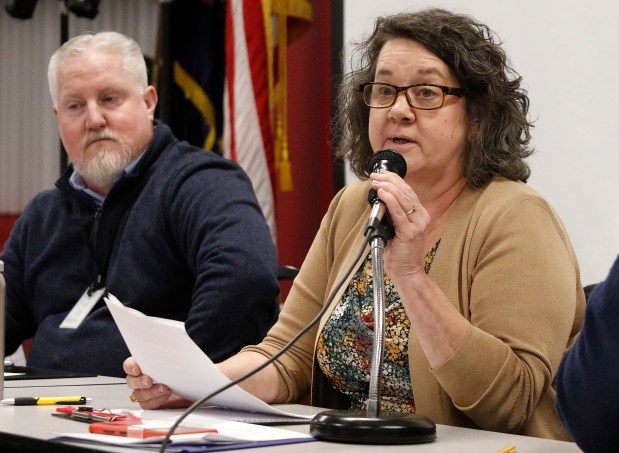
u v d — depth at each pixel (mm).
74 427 1851
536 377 2076
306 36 5676
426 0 4332
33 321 4105
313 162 5703
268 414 2057
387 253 2012
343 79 2762
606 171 3805
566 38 3908
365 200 2635
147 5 7465
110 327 3580
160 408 2170
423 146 2361
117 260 3689
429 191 2443
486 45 2439
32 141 7691
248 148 5148
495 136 2428
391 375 2334
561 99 3924
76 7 4988
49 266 3883
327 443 1690
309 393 2627
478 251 2283
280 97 5305
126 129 3801
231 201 3598
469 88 2410
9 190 7672
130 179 3732
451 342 2027
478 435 1827
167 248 3664
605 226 3801
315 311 2627
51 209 3930
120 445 1610
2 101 7711
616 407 1493
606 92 3807
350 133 2719
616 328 1463
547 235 2252
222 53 5828
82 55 3842
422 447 1667
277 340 2578
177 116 5852
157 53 5883
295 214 5734
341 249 2592
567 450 1655
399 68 2391
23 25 7680
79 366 3572
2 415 2039
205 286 3402
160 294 3660
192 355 1952
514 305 2152
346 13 4617
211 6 5816
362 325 2393
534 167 3994
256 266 3414
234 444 1643
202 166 3729
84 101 3818
